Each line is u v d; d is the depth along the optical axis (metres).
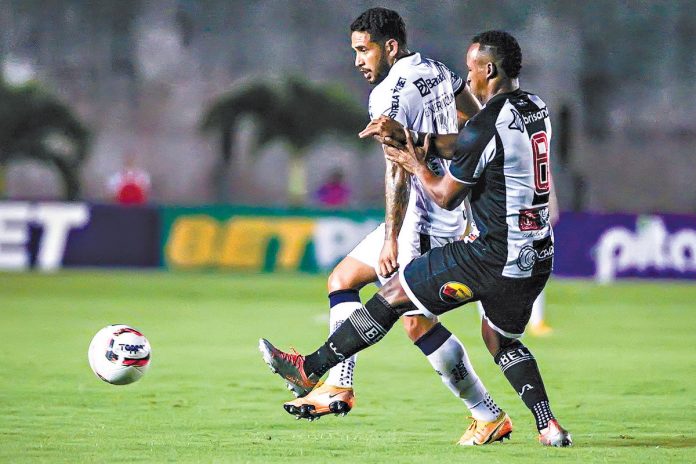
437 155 22.19
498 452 21.92
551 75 132.25
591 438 23.75
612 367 36.69
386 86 23.30
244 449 22.08
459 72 129.88
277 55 140.62
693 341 44.97
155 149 136.62
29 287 67.38
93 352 24.30
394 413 27.19
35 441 22.86
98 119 137.12
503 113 21.23
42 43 138.00
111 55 139.50
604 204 129.25
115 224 78.38
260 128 119.38
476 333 47.94
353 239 78.62
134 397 29.25
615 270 76.69
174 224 78.69
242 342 42.78
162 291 65.94
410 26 131.50
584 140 131.12
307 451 21.94
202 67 140.88
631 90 134.25
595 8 135.00
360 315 22.20
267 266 78.56
